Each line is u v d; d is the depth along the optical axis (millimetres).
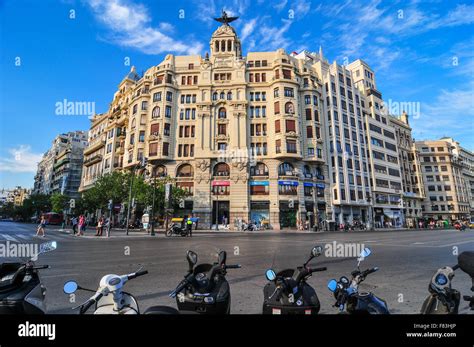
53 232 27109
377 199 53938
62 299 5121
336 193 45844
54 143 105500
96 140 66938
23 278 3256
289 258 10133
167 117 44469
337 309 4590
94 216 53656
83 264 8852
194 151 43062
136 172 44625
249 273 7445
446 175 80625
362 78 63469
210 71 46375
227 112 44531
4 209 119438
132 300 2719
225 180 41938
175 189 37250
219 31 49438
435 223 68438
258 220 40594
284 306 2996
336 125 49219
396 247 14039
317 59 57031
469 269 2705
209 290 3035
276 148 42250
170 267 8359
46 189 98625
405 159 68250
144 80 48094
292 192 41531
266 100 45062
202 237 23781
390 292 5559
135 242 17812
